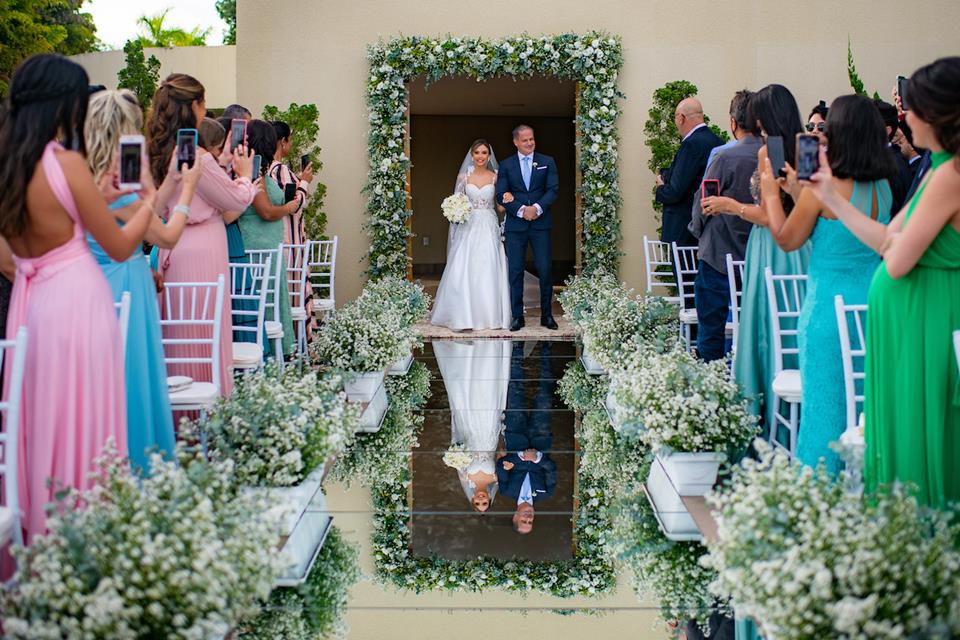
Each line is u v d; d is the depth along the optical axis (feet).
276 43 32.35
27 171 9.04
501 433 18.39
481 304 31.17
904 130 17.07
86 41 76.07
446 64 31.60
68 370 9.35
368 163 32.48
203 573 7.51
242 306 18.76
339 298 32.73
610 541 12.48
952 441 9.07
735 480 9.48
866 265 11.60
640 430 13.29
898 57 31.65
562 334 30.76
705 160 22.03
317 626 9.95
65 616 7.11
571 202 59.21
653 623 10.16
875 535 7.47
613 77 31.60
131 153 9.87
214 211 15.44
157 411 11.61
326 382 13.83
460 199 30.91
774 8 31.73
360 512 13.71
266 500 10.07
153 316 11.64
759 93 14.21
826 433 11.74
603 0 31.96
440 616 10.37
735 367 14.98
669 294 31.37
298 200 21.89
